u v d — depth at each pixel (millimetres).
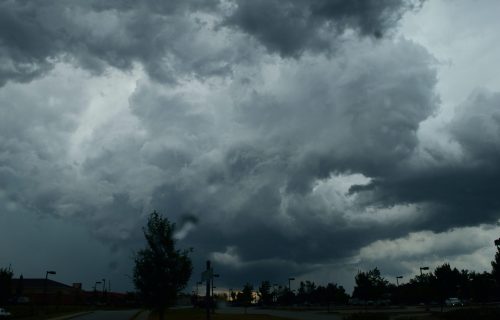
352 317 34562
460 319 32469
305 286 106250
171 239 29359
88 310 75875
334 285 86562
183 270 29250
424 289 65125
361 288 56469
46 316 52375
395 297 90625
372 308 67875
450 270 58031
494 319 30266
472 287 63938
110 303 111125
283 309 74250
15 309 69188
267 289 101250
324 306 87938
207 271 27375
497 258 43156
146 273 28609
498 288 67500
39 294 114562
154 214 29922
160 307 28766
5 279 61625
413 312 48219
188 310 66688
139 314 52750
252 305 110875
